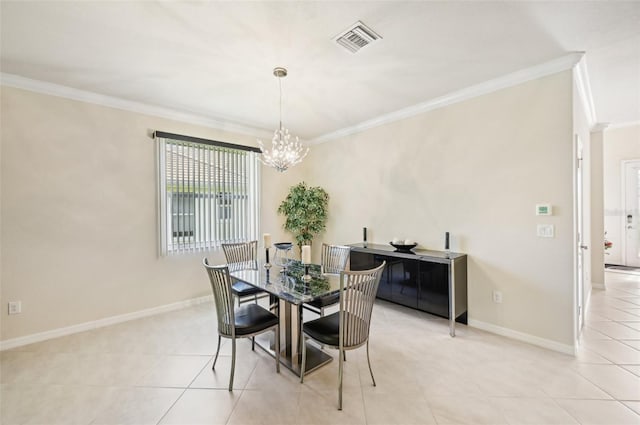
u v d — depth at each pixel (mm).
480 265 3033
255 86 2979
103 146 3209
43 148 2867
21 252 2756
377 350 2590
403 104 3516
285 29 2045
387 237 3992
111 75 2719
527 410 1812
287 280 2504
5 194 2688
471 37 2158
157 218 3580
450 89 3084
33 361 2434
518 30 2072
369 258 3672
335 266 3252
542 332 2629
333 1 1760
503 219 2865
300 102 3428
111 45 2230
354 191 4449
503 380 2125
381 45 2252
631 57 2451
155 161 3576
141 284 3457
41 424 1726
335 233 4781
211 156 4062
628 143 5398
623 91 3174
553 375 2178
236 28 2025
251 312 2396
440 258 2926
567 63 2445
